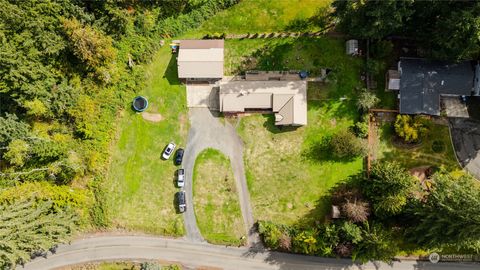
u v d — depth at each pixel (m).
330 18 60.41
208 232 60.47
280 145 60.50
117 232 60.78
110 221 60.25
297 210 60.31
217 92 60.59
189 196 60.47
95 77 58.88
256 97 58.69
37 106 54.84
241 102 58.88
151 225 60.38
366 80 59.97
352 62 60.34
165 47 61.22
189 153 60.78
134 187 60.44
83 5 55.84
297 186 60.38
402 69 58.09
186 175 60.59
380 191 56.03
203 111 60.81
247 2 61.16
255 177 60.56
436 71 58.03
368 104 58.06
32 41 53.53
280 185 60.44
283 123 58.81
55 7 53.22
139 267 60.34
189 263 60.50
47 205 55.62
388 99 60.06
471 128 60.09
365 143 59.22
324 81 60.38
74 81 58.09
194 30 61.44
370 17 53.41
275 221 60.31
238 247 60.56
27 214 52.78
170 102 60.81
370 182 57.31
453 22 49.97
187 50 59.22
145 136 60.72
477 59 58.09
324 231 57.91
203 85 60.75
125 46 59.59
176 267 59.81
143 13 58.97
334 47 60.56
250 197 60.56
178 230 60.28
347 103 60.34
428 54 58.41
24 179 58.25
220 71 59.28
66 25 52.94
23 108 58.41
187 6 60.62
